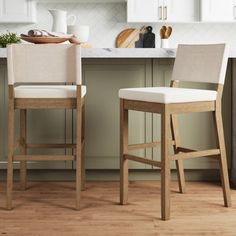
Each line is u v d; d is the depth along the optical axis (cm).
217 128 418
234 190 468
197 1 630
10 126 412
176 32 665
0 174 498
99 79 483
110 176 502
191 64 437
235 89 470
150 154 491
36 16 649
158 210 413
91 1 646
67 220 391
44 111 486
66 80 410
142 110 408
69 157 411
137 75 481
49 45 405
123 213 406
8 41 496
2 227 378
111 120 487
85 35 518
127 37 658
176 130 455
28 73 409
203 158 490
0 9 621
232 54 446
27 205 425
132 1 625
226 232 368
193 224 383
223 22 638
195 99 402
